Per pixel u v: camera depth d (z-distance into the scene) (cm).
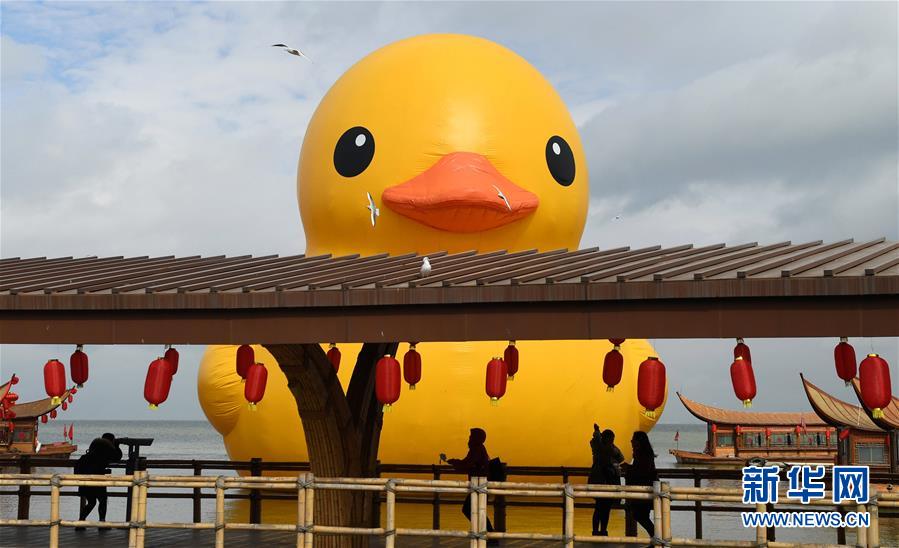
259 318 1069
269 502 2058
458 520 1797
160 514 1905
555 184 2052
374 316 1044
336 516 1283
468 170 1889
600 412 2019
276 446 2012
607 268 1106
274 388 2020
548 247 2067
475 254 1427
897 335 929
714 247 1369
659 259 1210
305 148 2166
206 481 1124
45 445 4200
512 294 1001
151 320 1088
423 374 1959
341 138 2044
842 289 928
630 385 2081
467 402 1950
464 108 1984
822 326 945
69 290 1118
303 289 1055
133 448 1659
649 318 983
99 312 1097
